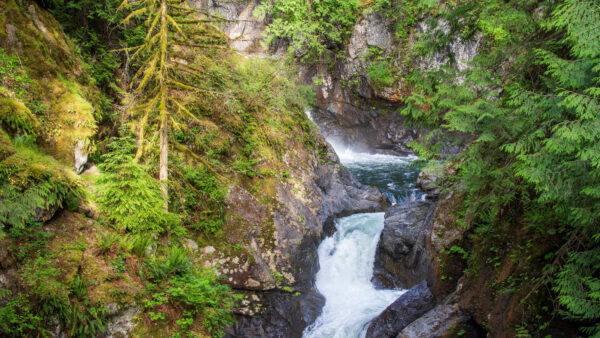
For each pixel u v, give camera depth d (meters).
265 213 10.03
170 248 7.56
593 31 4.33
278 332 8.85
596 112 4.45
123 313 5.71
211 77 9.77
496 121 6.07
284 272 9.54
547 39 6.21
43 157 6.32
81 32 8.82
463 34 7.72
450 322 7.83
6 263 4.97
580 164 4.93
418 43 7.98
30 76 6.79
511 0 6.52
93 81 8.32
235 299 8.53
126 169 6.81
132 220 6.83
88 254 5.98
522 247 6.97
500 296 6.99
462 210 9.30
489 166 7.03
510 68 6.83
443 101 6.29
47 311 4.87
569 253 5.52
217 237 9.07
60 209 6.17
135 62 9.48
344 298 10.72
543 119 5.81
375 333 8.89
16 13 6.97
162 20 6.91
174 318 6.17
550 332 5.97
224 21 7.79
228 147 10.48
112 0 8.97
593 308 4.94
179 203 8.69
